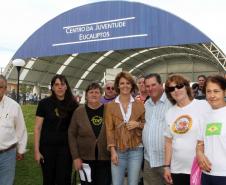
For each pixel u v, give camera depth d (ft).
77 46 91.45
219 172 11.75
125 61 133.49
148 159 16.15
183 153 13.58
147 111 16.37
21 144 17.79
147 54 130.00
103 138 16.99
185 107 13.85
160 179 16.03
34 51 96.58
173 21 81.61
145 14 84.43
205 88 12.62
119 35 87.04
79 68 126.72
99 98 17.21
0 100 16.97
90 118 17.08
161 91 16.07
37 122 18.15
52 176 18.16
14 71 105.29
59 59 114.21
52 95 18.31
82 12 91.04
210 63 134.10
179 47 115.03
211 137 12.00
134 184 16.20
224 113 12.00
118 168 16.35
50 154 18.01
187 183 13.64
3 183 16.99
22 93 106.83
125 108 16.49
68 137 17.51
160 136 15.52
